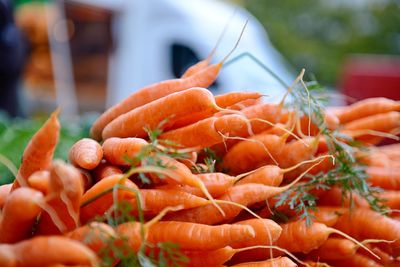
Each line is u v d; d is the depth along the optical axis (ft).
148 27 7.16
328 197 2.53
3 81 5.83
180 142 2.32
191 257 2.17
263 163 2.46
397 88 5.88
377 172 2.73
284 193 2.32
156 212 2.17
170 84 2.53
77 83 8.00
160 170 2.03
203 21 7.25
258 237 2.22
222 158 2.51
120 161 2.22
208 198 2.24
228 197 2.26
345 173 2.39
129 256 1.95
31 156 2.07
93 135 2.68
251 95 2.46
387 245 2.41
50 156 2.10
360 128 2.81
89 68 7.86
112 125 2.47
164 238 2.13
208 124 2.28
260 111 2.47
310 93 2.57
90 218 2.09
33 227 2.08
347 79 6.45
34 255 1.83
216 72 2.52
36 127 4.85
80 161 2.15
